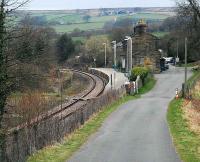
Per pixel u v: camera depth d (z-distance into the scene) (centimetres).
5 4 3088
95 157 3272
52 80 10812
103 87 11075
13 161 2781
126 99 8462
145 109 6738
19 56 3188
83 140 4006
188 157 3266
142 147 3697
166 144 3831
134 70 11125
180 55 19288
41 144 3459
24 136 3061
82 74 16075
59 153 3378
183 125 5006
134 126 4988
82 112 5059
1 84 3100
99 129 4728
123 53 15700
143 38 14862
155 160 3172
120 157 3278
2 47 3083
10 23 3138
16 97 4419
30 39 3347
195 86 10156
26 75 3359
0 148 2688
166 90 10338
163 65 15425
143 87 10744
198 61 17412
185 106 7012
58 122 3869
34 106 4578
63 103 8000
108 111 6375
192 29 15212
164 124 5147
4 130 3056
